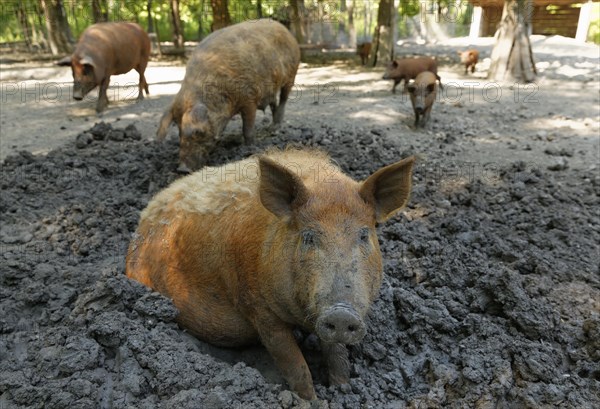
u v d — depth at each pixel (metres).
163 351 1.08
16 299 1.37
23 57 6.72
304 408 1.01
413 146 2.73
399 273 1.50
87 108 3.77
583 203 1.99
